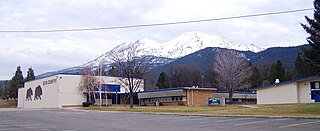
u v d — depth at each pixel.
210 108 41.19
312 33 29.92
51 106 70.31
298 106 36.47
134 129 17.86
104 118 26.27
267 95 50.53
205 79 95.62
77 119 25.20
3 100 104.00
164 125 20.09
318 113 29.09
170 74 96.38
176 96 61.22
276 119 24.48
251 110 33.75
